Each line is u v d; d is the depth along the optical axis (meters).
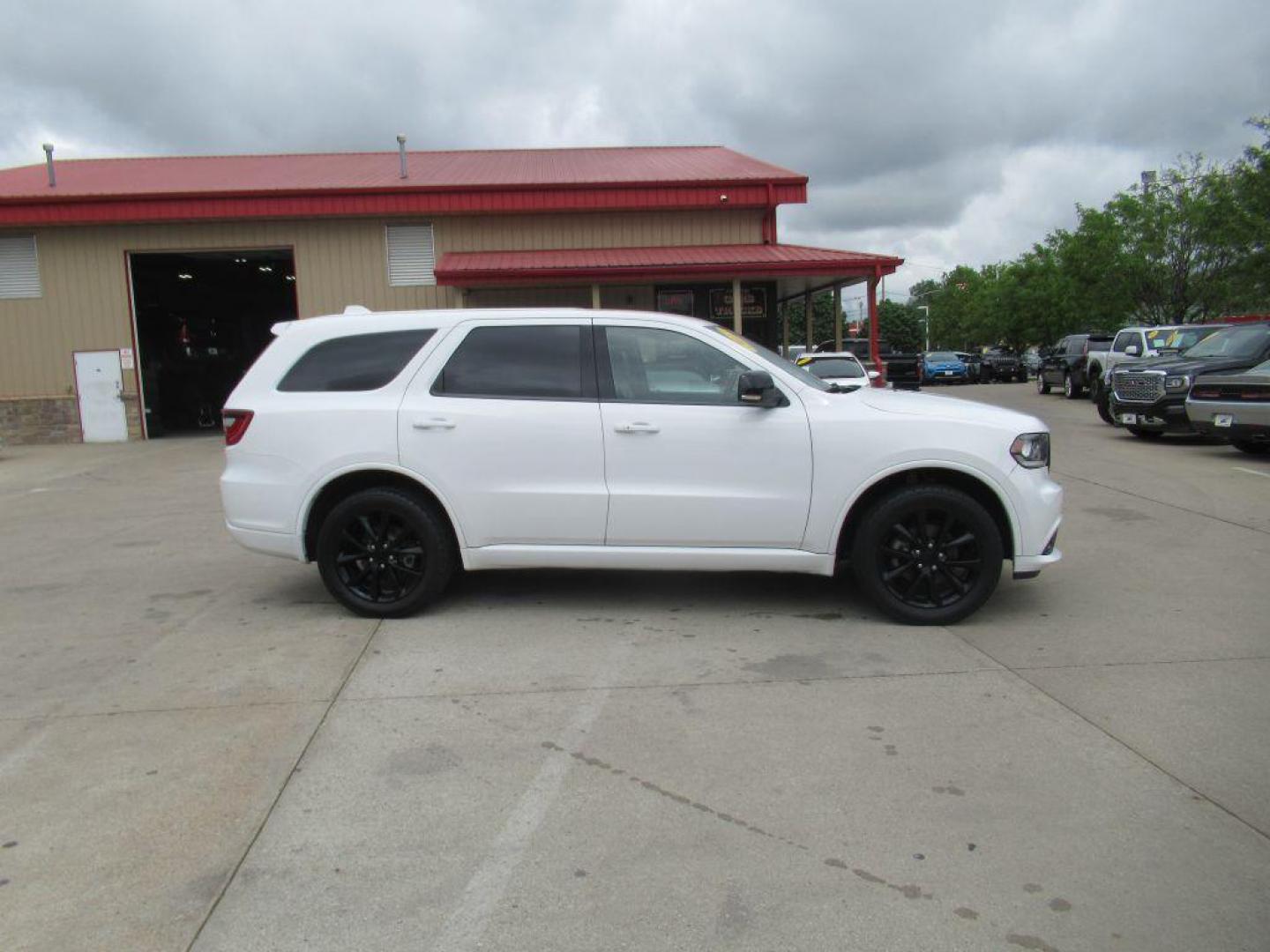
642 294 21.03
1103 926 2.69
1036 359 41.91
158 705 4.39
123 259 20.02
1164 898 2.81
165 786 3.59
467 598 6.14
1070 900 2.81
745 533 5.44
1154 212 30.33
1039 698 4.32
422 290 20.58
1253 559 6.93
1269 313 29.23
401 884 2.95
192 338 25.45
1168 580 6.38
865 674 4.66
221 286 26.64
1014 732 3.96
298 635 5.45
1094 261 31.97
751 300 21.00
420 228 20.50
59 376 20.16
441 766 3.73
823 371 17.45
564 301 20.92
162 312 23.75
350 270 20.44
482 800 3.46
